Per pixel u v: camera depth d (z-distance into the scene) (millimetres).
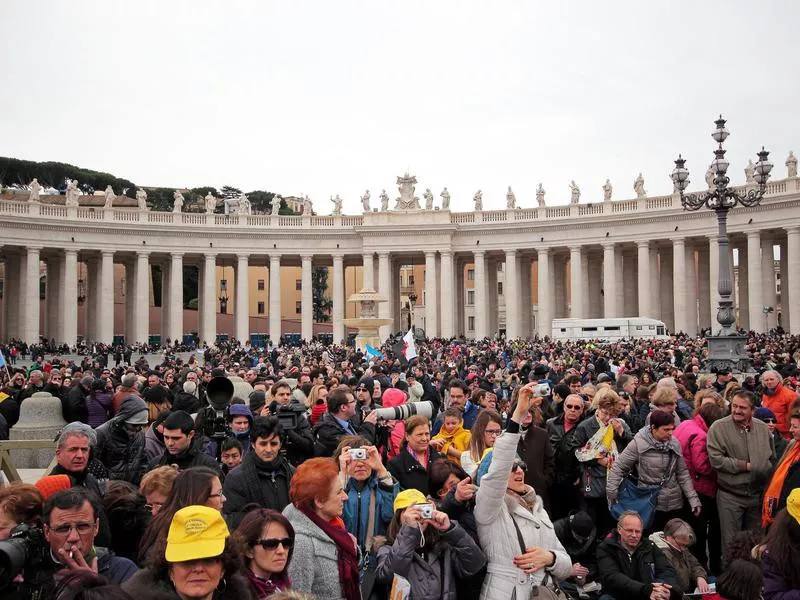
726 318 28219
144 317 73250
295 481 6941
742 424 10766
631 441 10547
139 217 74000
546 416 13336
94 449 10000
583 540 9195
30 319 68250
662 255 78000
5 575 5461
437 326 78250
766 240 65500
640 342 47438
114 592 4918
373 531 8062
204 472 6496
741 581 7469
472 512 7723
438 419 13773
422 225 76938
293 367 28125
